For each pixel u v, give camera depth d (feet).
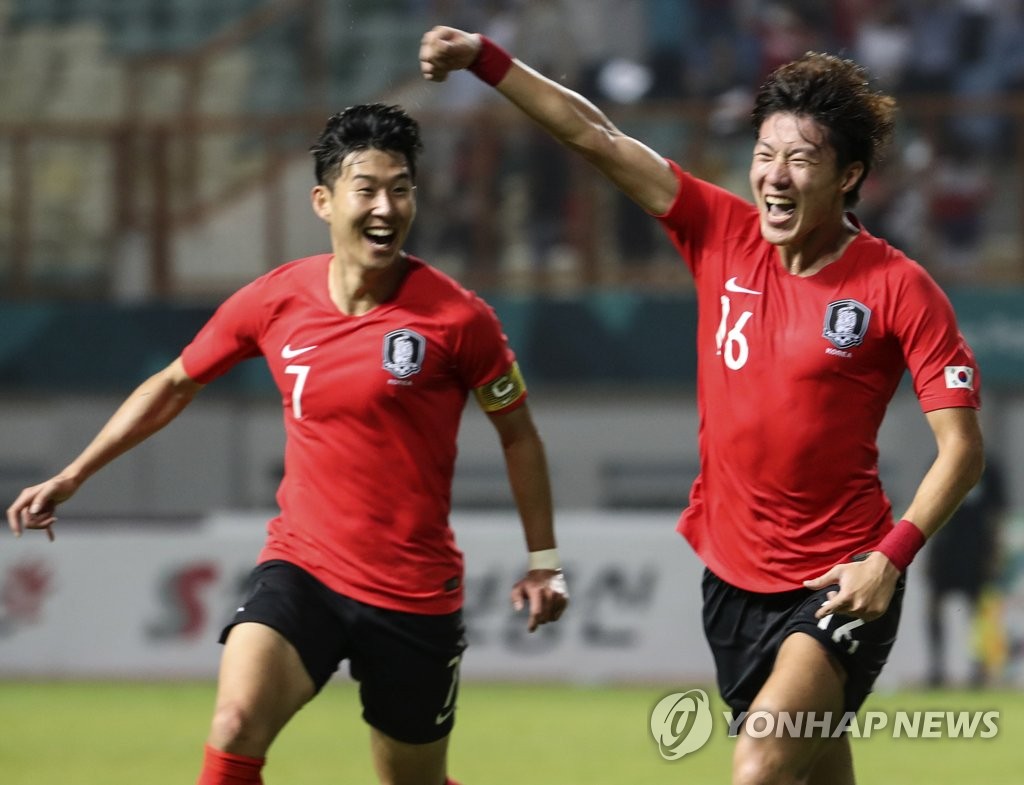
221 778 53.72
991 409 195.83
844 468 55.42
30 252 213.05
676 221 58.65
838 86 54.49
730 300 56.65
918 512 52.39
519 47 213.66
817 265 56.03
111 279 211.41
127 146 209.05
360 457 58.08
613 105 207.41
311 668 57.21
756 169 54.90
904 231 203.51
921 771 103.40
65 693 152.46
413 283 58.85
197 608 168.66
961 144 206.90
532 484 61.31
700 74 212.43
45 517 60.34
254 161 219.82
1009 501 195.42
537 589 61.21
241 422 200.95
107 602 169.58
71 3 234.79
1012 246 206.59
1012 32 214.07
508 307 199.52
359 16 226.58
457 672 61.36
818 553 55.72
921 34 214.48
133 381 201.26
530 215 205.36
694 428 199.11
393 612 58.59
